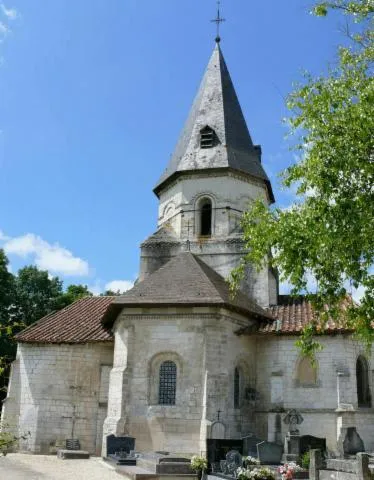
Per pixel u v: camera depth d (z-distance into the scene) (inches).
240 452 741.9
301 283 476.7
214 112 1285.7
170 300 899.4
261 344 971.9
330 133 455.8
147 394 872.9
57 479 661.9
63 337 1090.1
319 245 445.4
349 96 459.8
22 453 1015.6
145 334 907.4
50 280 2044.8
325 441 791.7
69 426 1035.3
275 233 475.5
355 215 435.2
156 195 1327.5
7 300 1761.8
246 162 1231.5
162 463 676.7
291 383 927.7
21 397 1080.2
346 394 890.1
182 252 1101.1
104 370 1053.2
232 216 1167.0
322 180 449.1
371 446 887.1
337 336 928.9
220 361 870.4
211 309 891.4
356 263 453.7
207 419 826.2
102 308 1229.1
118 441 819.4
